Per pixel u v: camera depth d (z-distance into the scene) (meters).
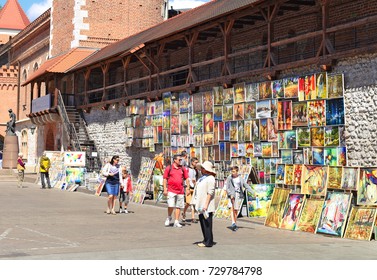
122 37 44.38
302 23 24.00
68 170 29.77
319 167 14.61
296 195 14.92
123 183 18.59
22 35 58.53
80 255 10.38
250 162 22.14
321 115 18.92
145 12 45.31
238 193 16.47
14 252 10.82
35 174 44.38
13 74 60.50
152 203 21.95
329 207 13.86
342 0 22.00
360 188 13.48
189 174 17.08
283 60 25.00
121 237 13.00
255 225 15.65
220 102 23.97
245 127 22.44
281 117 20.58
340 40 21.84
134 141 31.64
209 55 30.66
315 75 19.16
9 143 44.44
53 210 19.05
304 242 12.44
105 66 35.03
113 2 44.28
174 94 27.30
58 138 42.38
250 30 27.33
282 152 20.55
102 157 35.91
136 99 31.34
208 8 28.27
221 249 11.19
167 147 28.03
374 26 20.25
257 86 21.81
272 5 21.08
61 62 40.47
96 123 37.00
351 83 17.95
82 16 43.34
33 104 45.25
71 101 39.44
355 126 17.77
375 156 17.05
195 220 16.58
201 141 25.25
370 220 12.89
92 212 18.61
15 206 20.19
